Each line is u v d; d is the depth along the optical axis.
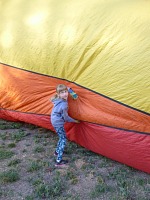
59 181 2.24
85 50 2.52
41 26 2.88
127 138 2.30
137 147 2.28
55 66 2.72
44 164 2.49
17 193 2.13
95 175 2.34
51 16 2.87
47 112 2.88
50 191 2.12
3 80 3.19
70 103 2.59
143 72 2.20
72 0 2.87
